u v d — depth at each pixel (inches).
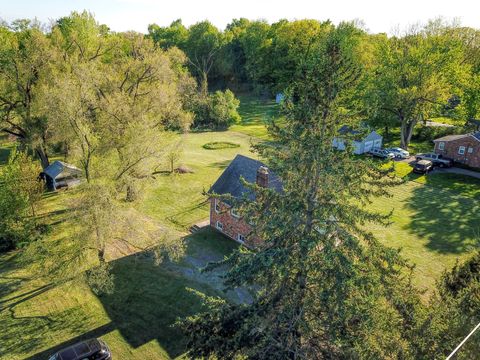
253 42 3892.7
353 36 2576.3
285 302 494.3
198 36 3971.5
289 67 3346.5
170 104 1583.4
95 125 1198.9
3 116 1448.1
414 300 506.3
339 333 462.0
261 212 507.8
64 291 914.1
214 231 1230.3
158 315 845.8
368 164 478.9
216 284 962.1
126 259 1051.9
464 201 1493.6
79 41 1627.7
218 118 2743.6
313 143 454.0
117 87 1456.7
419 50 2018.9
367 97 2042.3
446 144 1975.9
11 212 1083.3
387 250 476.1
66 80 1130.0
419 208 1432.1
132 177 1054.4
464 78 2130.9
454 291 624.7
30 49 1395.2
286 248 471.8
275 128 500.1
